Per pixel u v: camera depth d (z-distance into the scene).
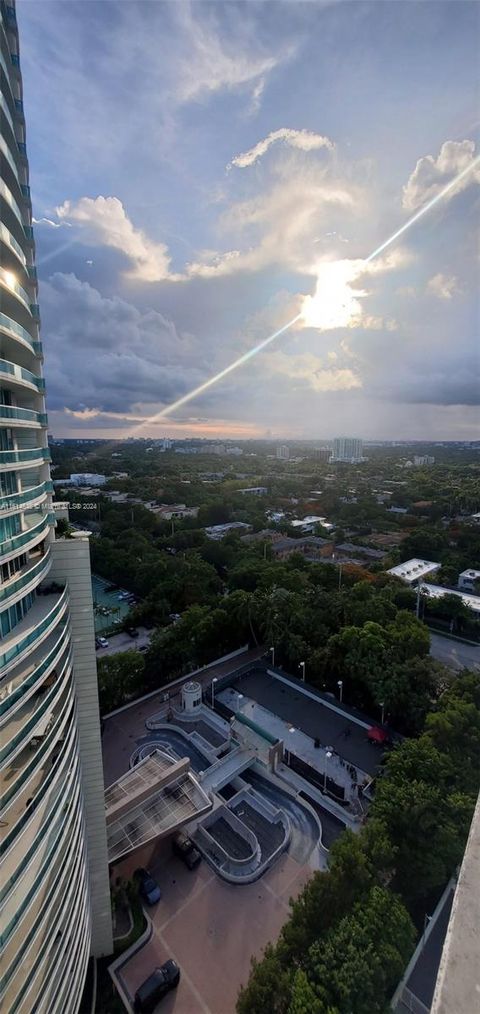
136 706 55.53
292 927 28.05
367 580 81.50
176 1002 27.88
